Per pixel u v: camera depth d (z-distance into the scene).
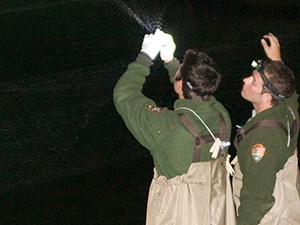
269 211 2.88
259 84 2.89
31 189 5.55
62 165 5.98
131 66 2.87
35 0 12.65
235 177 3.07
